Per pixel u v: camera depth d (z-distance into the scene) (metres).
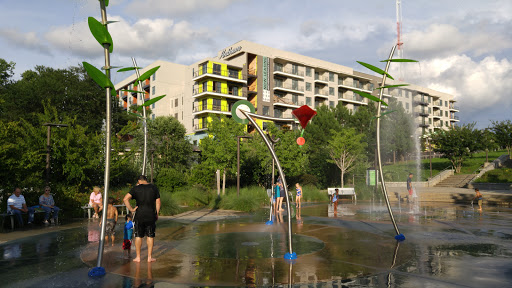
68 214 13.29
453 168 38.28
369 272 5.06
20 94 31.00
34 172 15.71
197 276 4.88
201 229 9.78
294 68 58.53
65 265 5.58
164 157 37.38
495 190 25.62
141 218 5.82
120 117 36.50
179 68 59.53
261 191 20.47
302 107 5.91
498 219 11.85
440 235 8.45
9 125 13.64
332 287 4.37
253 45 54.72
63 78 33.50
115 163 18.88
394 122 41.41
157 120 38.69
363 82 71.75
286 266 5.43
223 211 15.71
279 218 12.55
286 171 30.22
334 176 34.06
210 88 49.69
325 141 36.94
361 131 41.31
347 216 13.33
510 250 6.62
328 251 6.59
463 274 4.93
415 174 36.38
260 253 6.43
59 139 16.97
